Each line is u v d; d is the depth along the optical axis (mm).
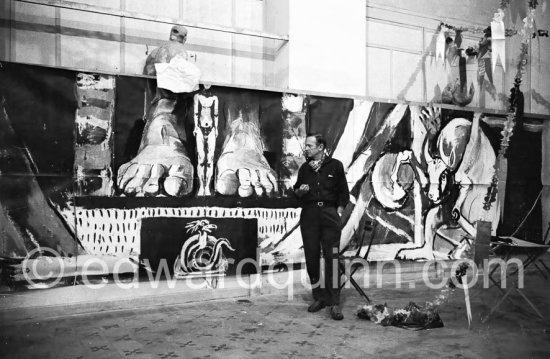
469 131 6402
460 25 7082
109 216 4477
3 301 4098
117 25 5164
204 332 3854
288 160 5309
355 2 5832
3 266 4102
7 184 4121
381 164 5832
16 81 4152
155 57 4883
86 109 4402
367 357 3350
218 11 5715
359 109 5723
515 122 6711
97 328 3922
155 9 5383
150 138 4652
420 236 6039
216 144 4941
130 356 3297
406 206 5969
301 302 4875
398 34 6660
